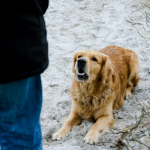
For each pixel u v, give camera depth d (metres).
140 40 5.20
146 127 2.74
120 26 5.86
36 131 1.72
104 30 5.77
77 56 3.28
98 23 6.10
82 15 6.57
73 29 5.95
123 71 3.76
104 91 3.12
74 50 5.07
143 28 5.63
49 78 4.21
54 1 7.47
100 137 2.75
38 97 1.63
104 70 3.12
